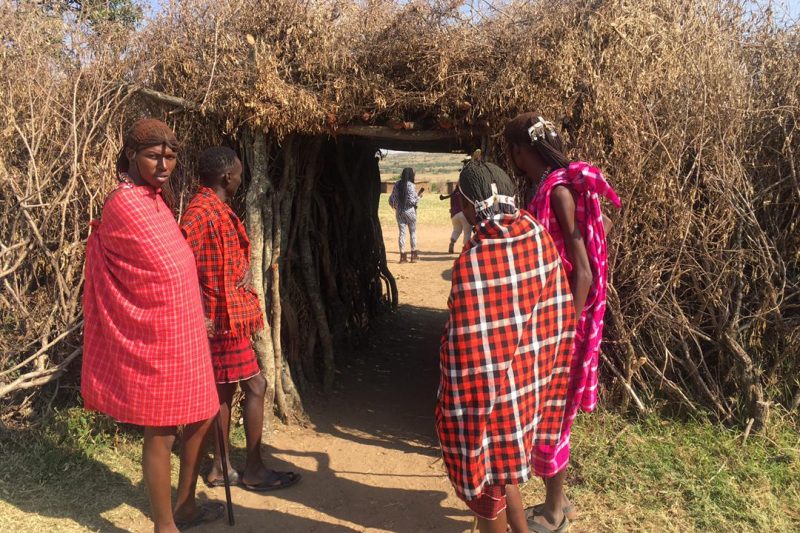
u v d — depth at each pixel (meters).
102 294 2.58
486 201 2.20
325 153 5.29
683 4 4.03
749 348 3.93
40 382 3.82
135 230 2.47
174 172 4.03
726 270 3.76
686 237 3.79
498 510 2.31
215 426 3.27
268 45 3.79
